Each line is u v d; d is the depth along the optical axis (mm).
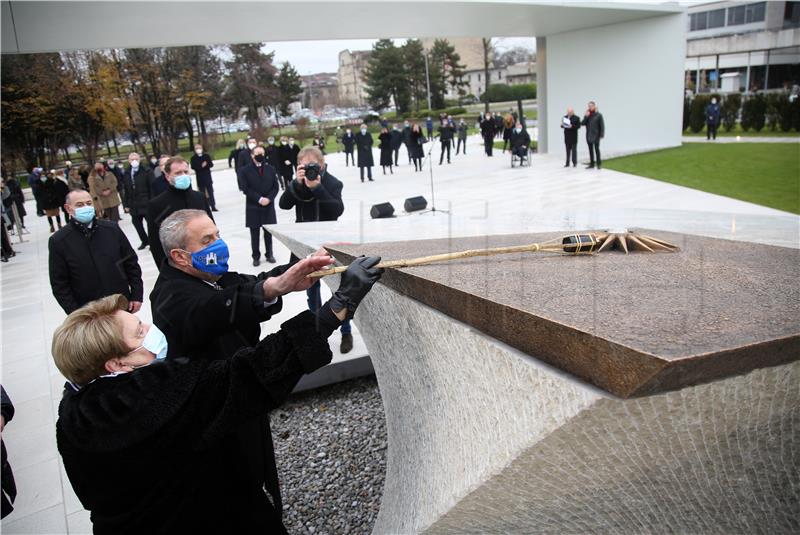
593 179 12961
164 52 31734
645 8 16141
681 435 1197
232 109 43844
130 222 13102
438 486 1675
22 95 27453
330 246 2369
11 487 2557
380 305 2068
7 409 2477
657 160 15500
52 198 12453
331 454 3305
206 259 1929
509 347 1327
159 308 1928
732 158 14617
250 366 1338
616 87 18156
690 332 1072
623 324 1126
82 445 1320
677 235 2525
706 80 41562
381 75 63094
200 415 1347
